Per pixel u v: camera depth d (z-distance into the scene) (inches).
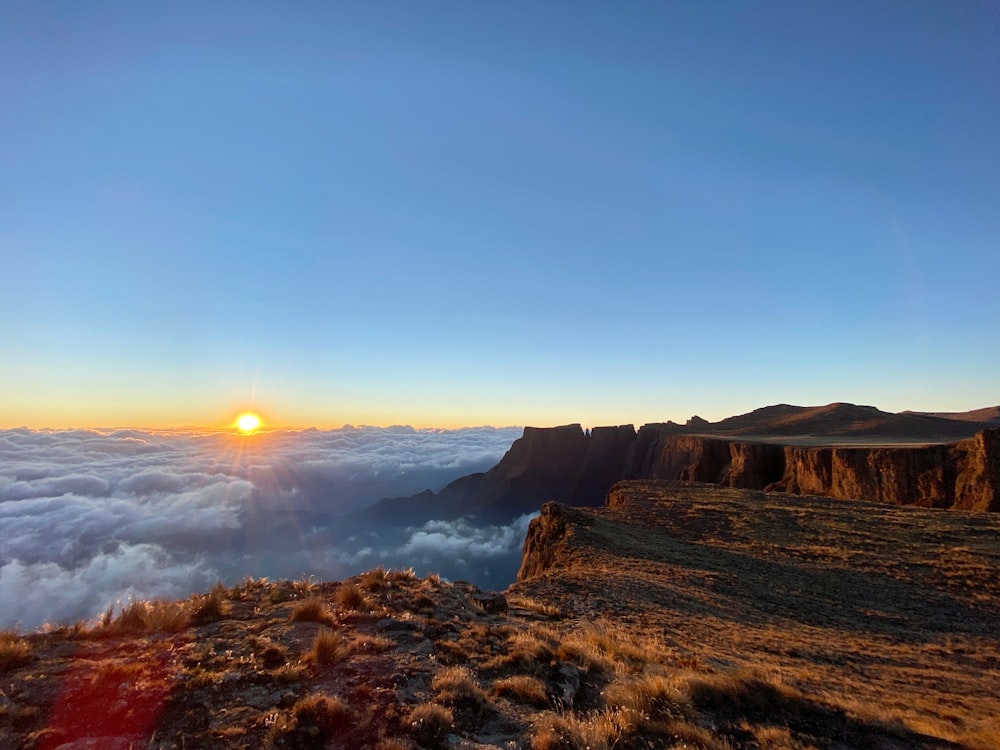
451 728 246.1
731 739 312.2
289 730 223.6
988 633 1029.8
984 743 375.6
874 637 983.0
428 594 514.0
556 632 485.1
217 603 386.6
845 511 2220.7
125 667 265.9
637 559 1488.7
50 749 199.5
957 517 2005.4
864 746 339.9
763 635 854.5
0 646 273.0
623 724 285.9
